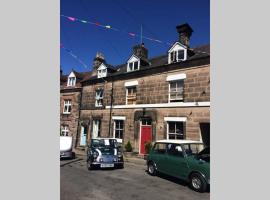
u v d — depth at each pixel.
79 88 21.70
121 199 6.47
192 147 8.38
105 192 7.14
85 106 20.67
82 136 20.61
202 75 12.82
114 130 17.66
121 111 17.28
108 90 18.75
